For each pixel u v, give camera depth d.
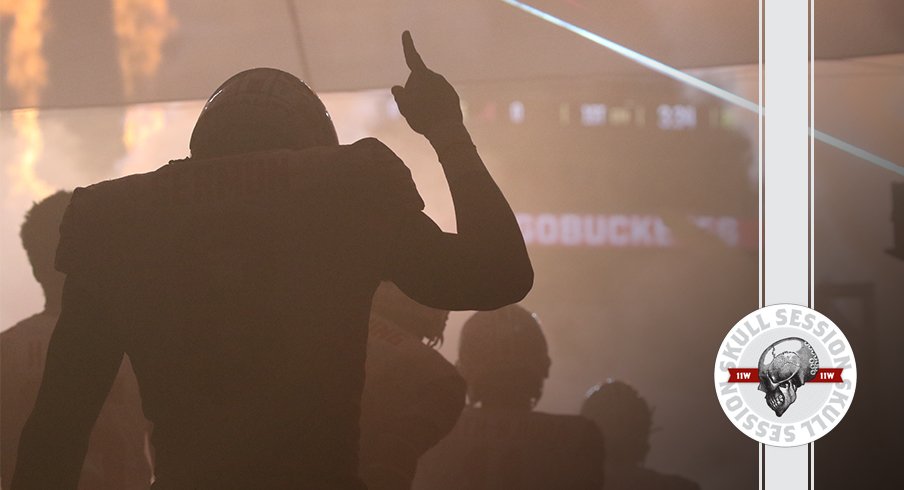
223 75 2.62
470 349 1.74
